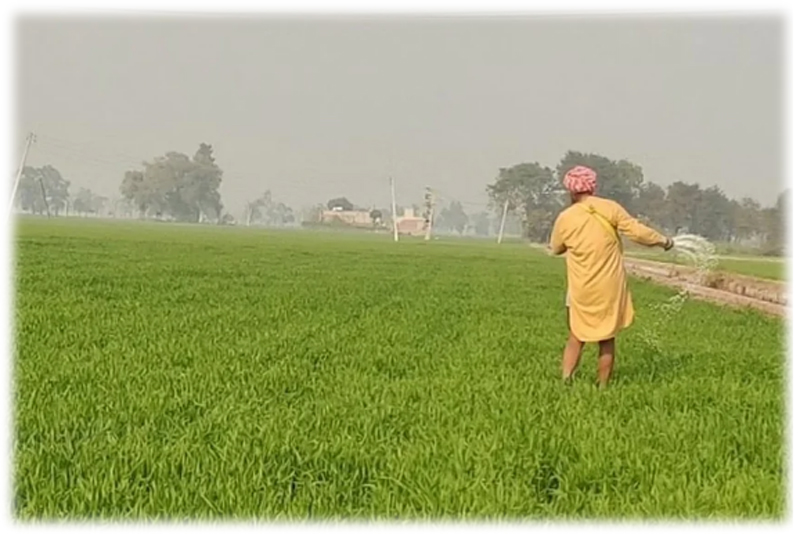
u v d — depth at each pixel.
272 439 5.51
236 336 9.82
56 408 6.26
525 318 12.34
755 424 6.17
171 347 8.87
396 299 14.62
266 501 4.69
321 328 10.69
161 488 4.80
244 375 7.67
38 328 9.78
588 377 8.05
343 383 7.45
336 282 17.52
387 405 6.50
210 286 15.55
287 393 7.09
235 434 5.61
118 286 14.88
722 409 6.71
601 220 7.49
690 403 6.97
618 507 4.71
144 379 7.29
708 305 14.55
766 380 7.94
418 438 5.73
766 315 13.25
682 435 5.87
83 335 9.48
